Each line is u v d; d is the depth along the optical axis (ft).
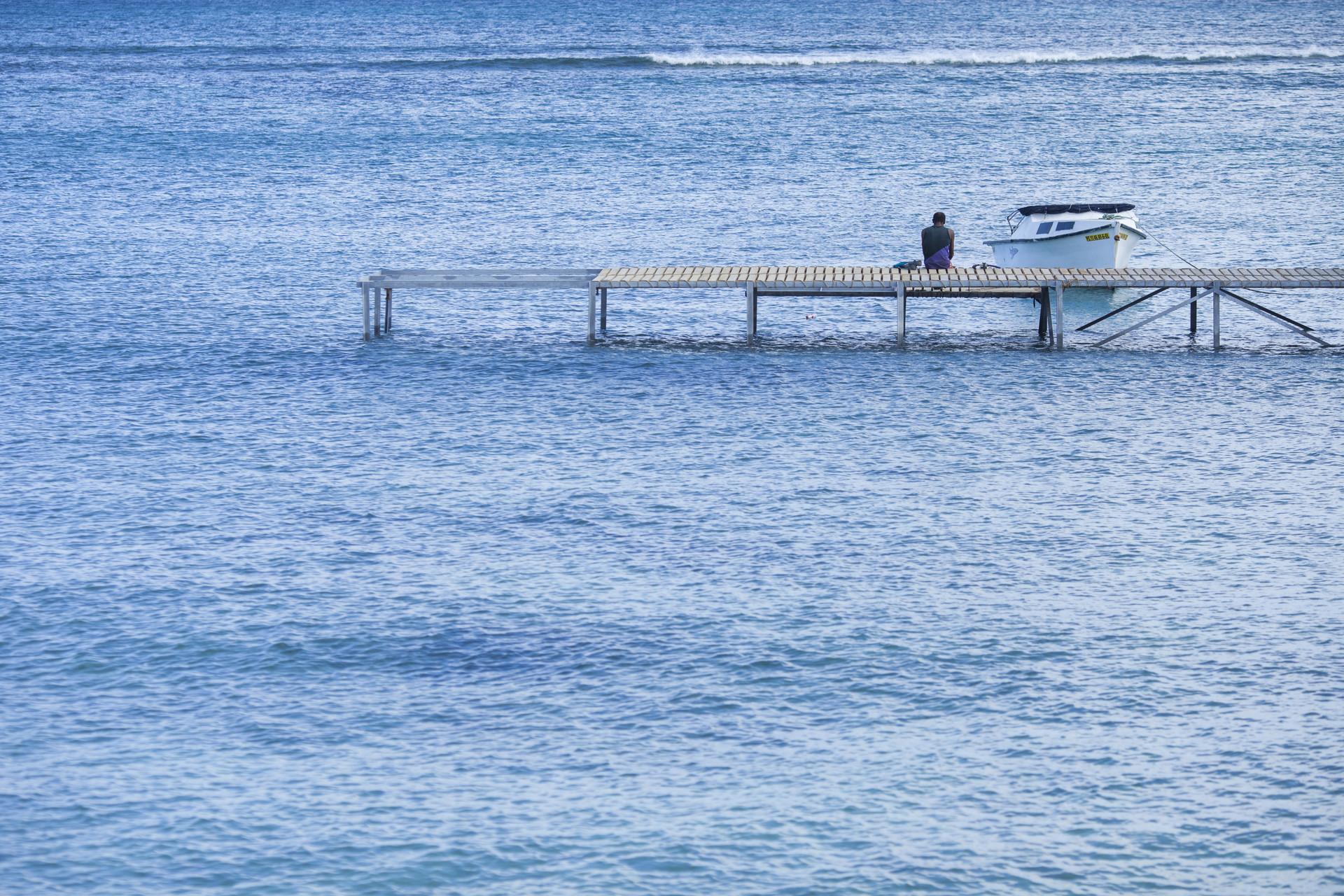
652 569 177.47
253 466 216.74
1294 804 127.65
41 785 131.13
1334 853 120.88
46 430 233.76
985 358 278.26
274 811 127.54
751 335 290.15
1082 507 197.98
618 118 629.10
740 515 195.52
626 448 224.33
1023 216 350.64
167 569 177.58
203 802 128.77
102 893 116.98
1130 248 344.08
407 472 213.66
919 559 180.14
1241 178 486.79
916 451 221.87
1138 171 503.61
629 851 121.80
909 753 136.15
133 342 290.97
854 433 230.68
